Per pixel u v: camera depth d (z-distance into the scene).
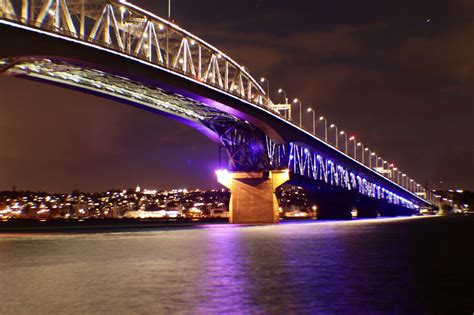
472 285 24.33
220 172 114.75
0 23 58.00
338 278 26.55
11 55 59.56
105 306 19.80
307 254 39.66
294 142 117.38
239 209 114.31
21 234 87.69
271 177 112.56
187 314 18.52
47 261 36.38
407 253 40.12
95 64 69.81
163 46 87.56
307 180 129.62
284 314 18.56
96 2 72.06
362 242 53.56
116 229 115.44
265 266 31.75
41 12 62.41
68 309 19.34
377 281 25.50
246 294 22.09
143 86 83.00
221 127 108.81
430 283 24.92
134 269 30.81
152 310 19.12
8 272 30.12
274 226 104.06
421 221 155.00
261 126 104.94
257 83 115.56
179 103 94.19
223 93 90.88
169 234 79.50
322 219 177.38
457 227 99.00
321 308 19.45
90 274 28.77
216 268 30.88
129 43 78.25
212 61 98.75
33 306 19.88
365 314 18.56
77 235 81.94
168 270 30.14
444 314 18.56
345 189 164.88
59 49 64.69
